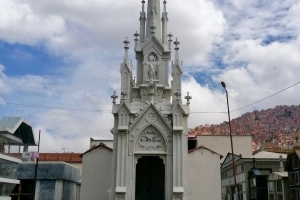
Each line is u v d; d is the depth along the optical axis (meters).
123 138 31.92
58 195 48.16
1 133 46.56
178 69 34.50
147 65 35.66
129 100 34.03
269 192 52.53
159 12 38.72
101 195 35.44
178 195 30.34
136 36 37.16
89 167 36.28
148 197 35.25
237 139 69.88
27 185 48.94
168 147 31.88
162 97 35.16
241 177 59.69
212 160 36.88
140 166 36.06
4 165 44.19
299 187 44.06
